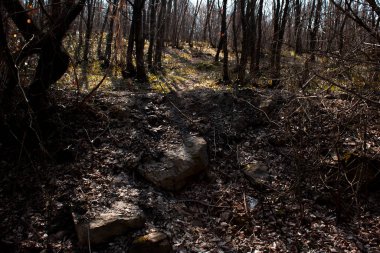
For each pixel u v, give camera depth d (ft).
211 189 23.45
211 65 73.56
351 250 19.02
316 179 23.04
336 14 19.27
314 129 23.04
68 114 26.43
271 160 25.63
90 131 25.95
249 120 29.27
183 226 20.13
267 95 31.40
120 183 22.29
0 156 22.85
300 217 21.29
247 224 20.71
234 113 29.94
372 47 18.02
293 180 23.20
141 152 24.44
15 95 23.45
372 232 20.35
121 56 34.78
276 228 20.62
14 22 22.27
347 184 23.00
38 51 23.35
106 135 25.89
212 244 19.07
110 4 27.73
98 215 19.16
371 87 19.63
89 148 24.50
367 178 22.49
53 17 23.12
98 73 55.26
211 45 116.26
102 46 80.64
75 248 18.08
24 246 17.84
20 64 22.53
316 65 21.25
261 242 19.52
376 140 24.08
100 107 28.50
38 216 19.52
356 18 17.04
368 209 22.07
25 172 22.16
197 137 26.45
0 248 17.72
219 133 27.89
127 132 26.35
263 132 28.27
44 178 21.89
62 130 24.67
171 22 132.16
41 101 24.95
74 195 20.67
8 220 19.15
